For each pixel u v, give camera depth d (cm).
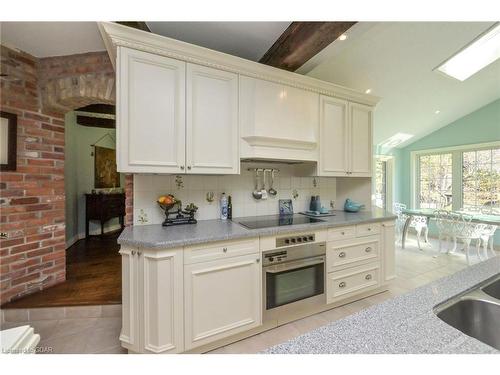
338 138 265
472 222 378
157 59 177
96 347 178
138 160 172
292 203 285
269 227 197
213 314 170
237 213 252
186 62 187
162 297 154
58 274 251
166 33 218
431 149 540
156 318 153
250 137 210
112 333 194
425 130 523
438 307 84
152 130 176
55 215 249
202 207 234
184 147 187
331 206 317
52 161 246
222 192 244
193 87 190
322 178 310
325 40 202
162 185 217
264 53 249
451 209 513
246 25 206
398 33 246
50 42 214
